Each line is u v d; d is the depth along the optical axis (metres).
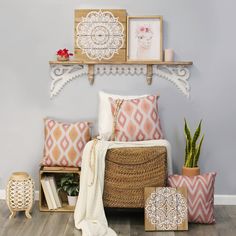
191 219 4.89
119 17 5.42
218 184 5.55
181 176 4.96
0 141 5.58
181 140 5.53
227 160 5.54
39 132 5.57
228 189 5.56
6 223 4.91
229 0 5.41
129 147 4.93
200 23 5.44
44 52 5.50
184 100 5.50
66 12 5.46
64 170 5.27
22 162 5.59
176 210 4.80
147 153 4.88
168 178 4.98
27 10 5.47
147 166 4.89
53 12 5.46
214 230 4.78
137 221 5.00
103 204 4.92
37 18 5.48
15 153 5.58
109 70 5.48
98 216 4.84
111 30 5.42
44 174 5.48
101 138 5.18
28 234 4.64
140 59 5.44
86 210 4.90
